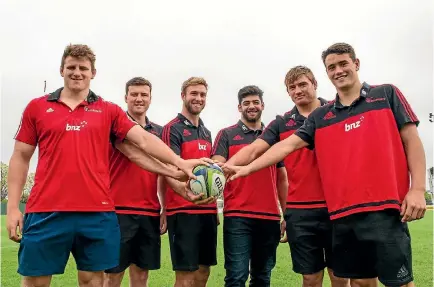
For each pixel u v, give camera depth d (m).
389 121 3.23
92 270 3.11
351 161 3.28
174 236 4.52
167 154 3.53
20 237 3.13
